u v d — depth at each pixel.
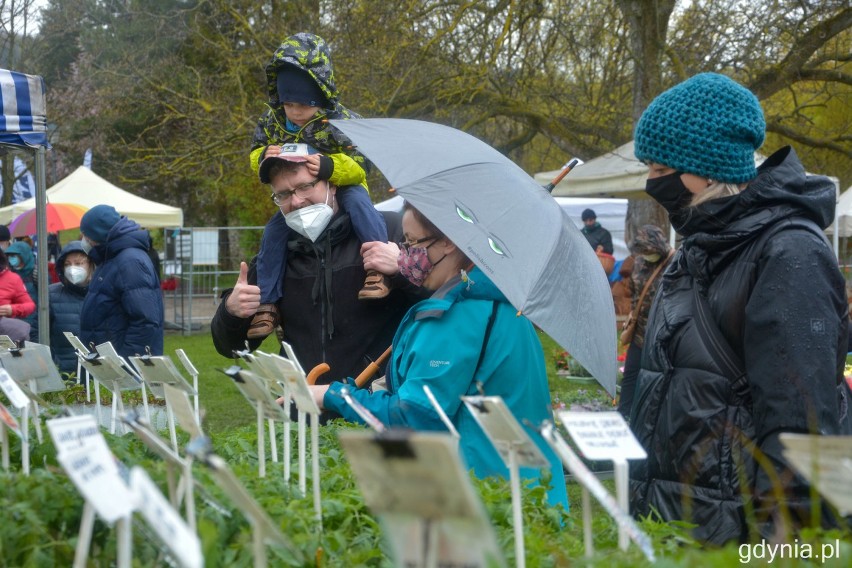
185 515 2.07
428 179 3.29
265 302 4.21
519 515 1.83
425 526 1.28
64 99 24.27
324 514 2.23
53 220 15.66
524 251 3.14
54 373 3.11
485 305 3.01
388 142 3.58
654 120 2.75
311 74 4.27
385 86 14.49
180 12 18.06
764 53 14.46
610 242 16.16
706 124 2.66
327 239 4.17
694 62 14.58
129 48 21.89
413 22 14.70
